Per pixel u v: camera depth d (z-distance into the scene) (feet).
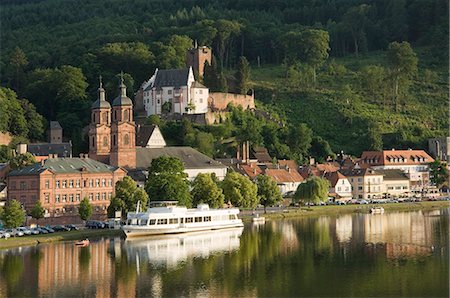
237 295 643.04
